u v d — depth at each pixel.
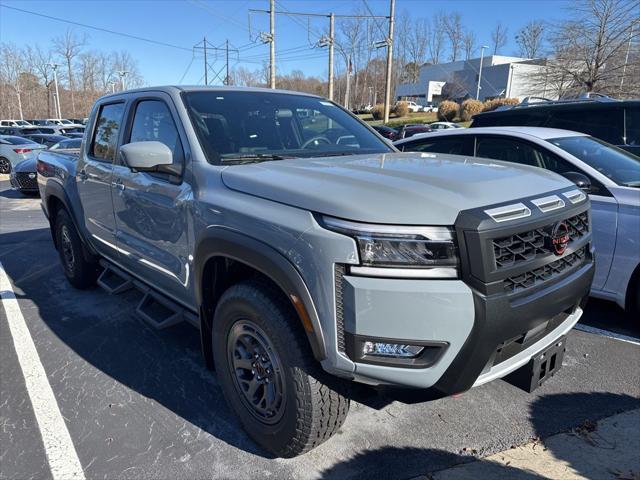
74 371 3.46
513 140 4.79
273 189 2.32
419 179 2.29
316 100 3.89
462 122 45.03
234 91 3.46
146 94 3.49
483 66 67.31
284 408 2.37
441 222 1.98
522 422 2.85
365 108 68.94
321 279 2.05
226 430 2.81
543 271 2.26
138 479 2.44
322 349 2.10
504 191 2.25
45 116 75.50
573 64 27.55
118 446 2.68
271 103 3.49
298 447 2.41
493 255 1.99
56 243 5.30
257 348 2.50
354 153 3.32
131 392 3.20
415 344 1.98
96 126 4.19
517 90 59.75
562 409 2.96
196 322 3.08
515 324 2.08
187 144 2.90
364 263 1.98
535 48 61.72
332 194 2.13
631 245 3.68
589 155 4.35
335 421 2.37
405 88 83.12
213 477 2.45
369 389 2.40
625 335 3.91
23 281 5.41
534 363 2.38
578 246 2.45
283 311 2.29
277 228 2.20
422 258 1.96
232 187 2.53
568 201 2.42
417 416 2.92
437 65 77.31
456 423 2.85
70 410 3.00
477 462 2.53
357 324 1.99
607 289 3.88
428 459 2.55
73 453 2.62
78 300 4.80
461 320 1.96
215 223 2.54
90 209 4.20
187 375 3.41
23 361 3.61
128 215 3.52
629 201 3.72
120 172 3.58
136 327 4.17
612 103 6.24
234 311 2.52
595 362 3.51
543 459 2.54
